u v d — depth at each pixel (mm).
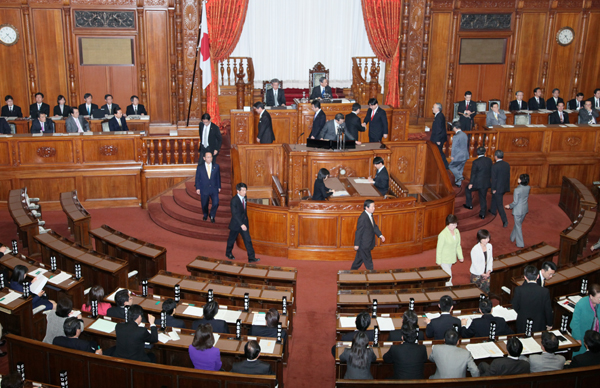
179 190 13266
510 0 17781
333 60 19531
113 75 16516
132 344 5938
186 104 16469
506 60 18359
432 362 6188
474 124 15578
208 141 11961
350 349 5680
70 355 5824
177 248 11125
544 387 5469
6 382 4934
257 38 19094
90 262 8445
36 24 15797
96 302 6727
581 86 18797
